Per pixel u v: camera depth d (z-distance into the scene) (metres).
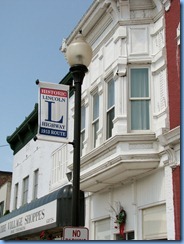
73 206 8.11
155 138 12.09
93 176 13.55
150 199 12.22
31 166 23.86
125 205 13.44
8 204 29.52
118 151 12.28
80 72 9.12
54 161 20.47
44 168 21.73
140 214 12.69
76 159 8.47
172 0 12.53
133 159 11.99
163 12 12.95
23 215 19.02
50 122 9.16
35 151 23.62
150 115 12.86
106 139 14.09
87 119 15.77
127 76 13.38
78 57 9.14
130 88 13.30
